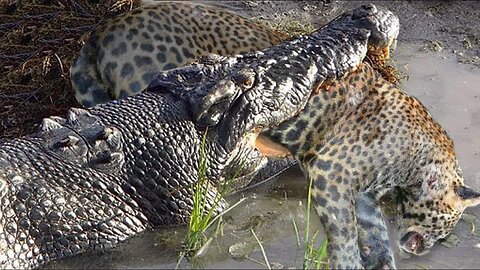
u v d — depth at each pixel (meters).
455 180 13.57
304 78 13.09
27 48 15.67
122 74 14.86
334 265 12.78
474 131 15.21
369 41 13.80
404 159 13.27
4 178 12.04
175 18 15.16
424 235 13.36
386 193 13.82
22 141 12.60
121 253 12.37
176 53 14.91
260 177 14.04
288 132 13.41
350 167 13.14
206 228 12.87
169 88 13.23
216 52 15.15
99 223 12.34
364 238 13.07
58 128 12.72
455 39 17.83
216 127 12.93
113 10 16.06
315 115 13.34
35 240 12.02
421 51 17.39
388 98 13.57
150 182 12.68
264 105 12.85
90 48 15.13
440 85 16.36
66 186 12.29
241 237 12.89
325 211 13.05
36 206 12.06
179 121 12.91
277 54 13.34
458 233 13.41
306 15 18.62
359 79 13.60
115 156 12.48
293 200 13.80
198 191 12.70
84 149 12.48
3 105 15.26
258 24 15.96
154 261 12.34
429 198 13.40
